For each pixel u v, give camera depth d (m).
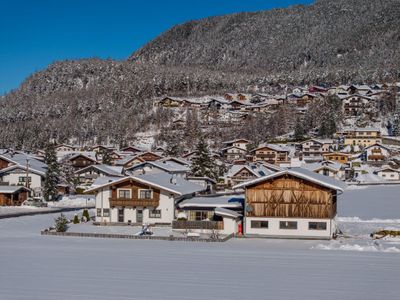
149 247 35.97
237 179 105.06
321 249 36.12
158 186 49.75
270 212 43.97
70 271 26.36
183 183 56.88
